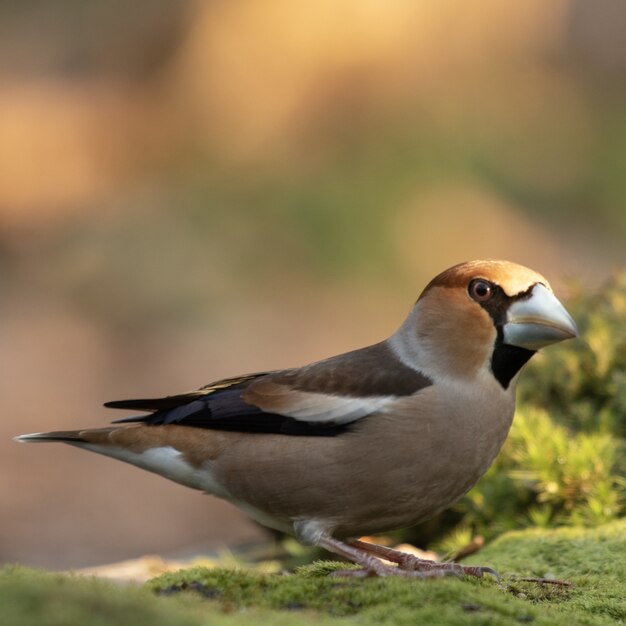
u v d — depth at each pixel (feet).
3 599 11.87
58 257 61.82
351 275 58.54
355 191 62.23
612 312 26.55
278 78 68.64
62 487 43.39
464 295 17.54
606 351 25.16
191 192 64.13
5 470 44.19
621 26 77.10
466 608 14.43
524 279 17.53
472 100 69.10
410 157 64.28
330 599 14.70
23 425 47.37
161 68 73.20
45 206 67.00
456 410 17.26
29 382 50.44
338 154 65.36
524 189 65.98
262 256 59.52
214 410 18.06
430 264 59.47
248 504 18.24
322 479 17.38
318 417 17.37
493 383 17.54
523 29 73.51
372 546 18.34
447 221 61.31
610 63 76.54
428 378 17.47
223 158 67.36
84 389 50.52
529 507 23.29
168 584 15.15
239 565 25.22
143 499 43.04
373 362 17.92
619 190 67.62
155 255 59.93
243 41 69.77
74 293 58.39
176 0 73.87
